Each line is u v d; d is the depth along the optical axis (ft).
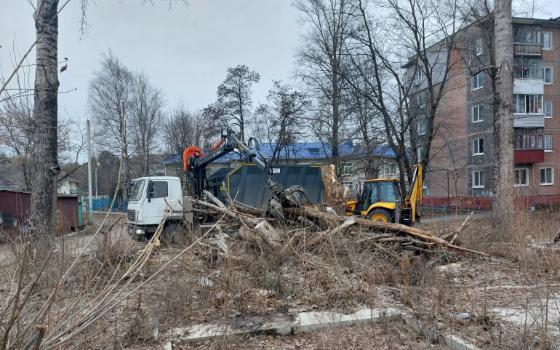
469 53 74.79
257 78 113.80
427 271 20.45
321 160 126.93
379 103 75.92
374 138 77.66
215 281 19.75
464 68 82.58
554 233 28.94
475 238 29.66
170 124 122.01
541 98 105.19
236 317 16.30
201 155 43.32
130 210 37.01
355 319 15.51
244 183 36.37
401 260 21.88
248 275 20.68
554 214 31.48
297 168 38.27
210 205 30.27
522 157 102.83
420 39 72.38
